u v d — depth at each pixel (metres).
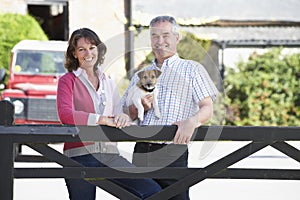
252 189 8.90
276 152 11.98
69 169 4.31
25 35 15.45
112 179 4.54
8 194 4.23
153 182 4.59
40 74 13.02
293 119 16.91
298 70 17.00
